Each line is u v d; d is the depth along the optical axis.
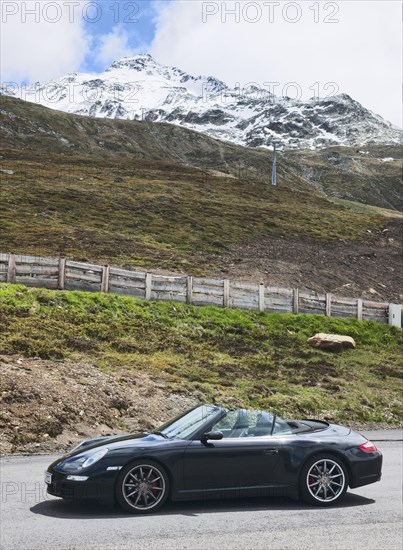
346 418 23.64
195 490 9.95
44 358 22.89
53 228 56.75
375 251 68.62
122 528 9.06
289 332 36.44
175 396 21.83
